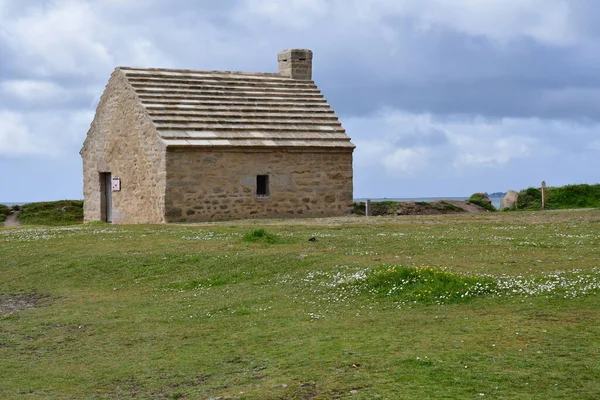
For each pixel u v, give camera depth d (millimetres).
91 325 15398
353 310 14266
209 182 33594
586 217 28391
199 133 33938
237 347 12594
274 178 35188
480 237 22219
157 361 12344
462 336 11750
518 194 42875
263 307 15281
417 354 10961
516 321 12375
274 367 11102
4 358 13547
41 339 14727
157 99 35250
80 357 13172
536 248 19641
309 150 35906
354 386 9914
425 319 13047
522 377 9820
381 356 11000
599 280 14891
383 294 15094
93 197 40125
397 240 22047
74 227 30406
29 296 19219
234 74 39656
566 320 12273
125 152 36406
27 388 11570
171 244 23391
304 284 16891
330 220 30344
